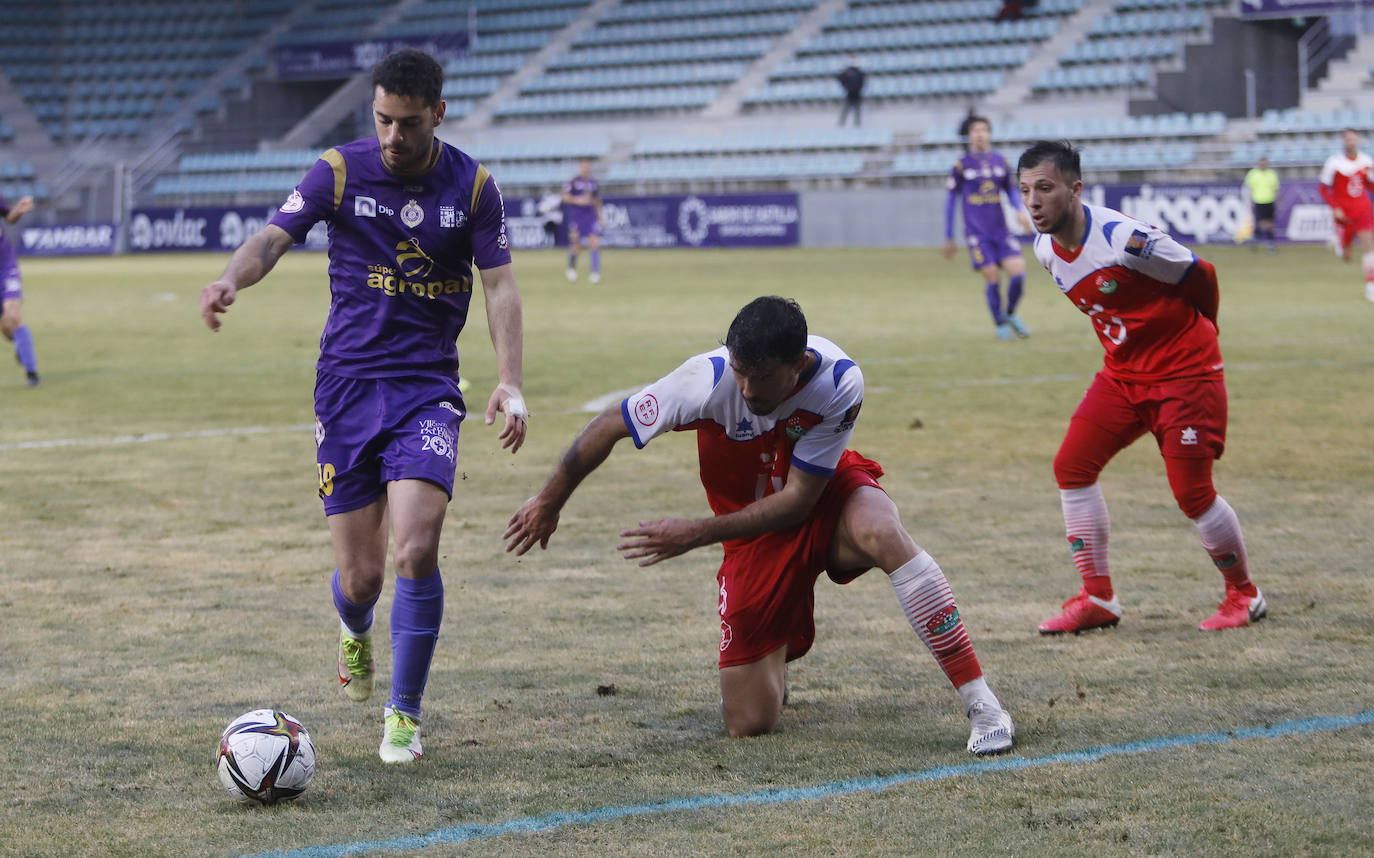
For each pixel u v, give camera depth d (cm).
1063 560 1216
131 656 966
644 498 1505
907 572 776
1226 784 694
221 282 764
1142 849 616
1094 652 951
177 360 2858
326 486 815
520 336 823
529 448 1817
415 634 768
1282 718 798
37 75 9469
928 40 7550
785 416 768
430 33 8769
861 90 7206
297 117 9300
